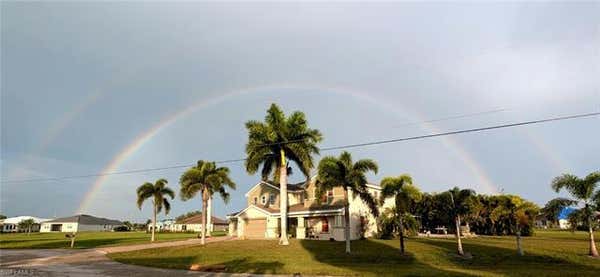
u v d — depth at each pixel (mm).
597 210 28719
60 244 50094
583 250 31516
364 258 27859
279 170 41406
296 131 40562
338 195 46500
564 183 29750
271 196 54594
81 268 25172
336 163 33000
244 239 47656
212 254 31719
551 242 40812
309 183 49781
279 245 36969
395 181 31875
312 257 28469
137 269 24391
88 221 146875
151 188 56469
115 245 45938
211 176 42812
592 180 28875
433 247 33906
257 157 40094
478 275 19688
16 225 147500
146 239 60156
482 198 56781
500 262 26750
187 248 37531
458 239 31094
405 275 19797
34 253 37344
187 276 20797
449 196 32125
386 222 33344
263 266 23875
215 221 131750
